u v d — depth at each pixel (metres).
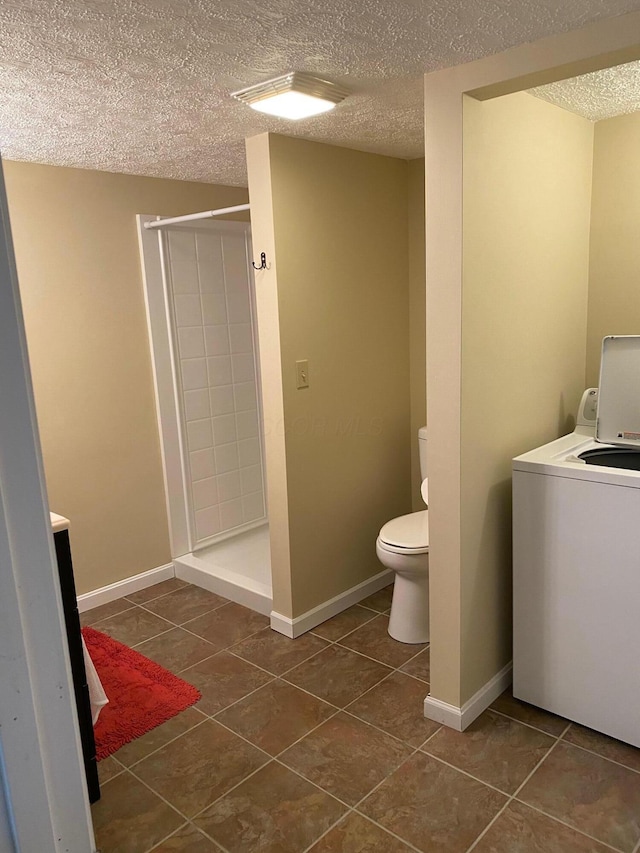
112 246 3.28
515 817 1.90
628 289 2.77
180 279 3.61
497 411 2.32
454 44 1.74
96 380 3.28
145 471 3.56
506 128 2.17
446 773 2.10
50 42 1.59
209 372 3.85
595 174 2.78
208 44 1.66
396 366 3.41
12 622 0.41
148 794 2.06
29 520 0.42
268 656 2.85
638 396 2.41
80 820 0.48
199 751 2.25
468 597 2.28
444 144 1.99
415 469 3.61
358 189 3.04
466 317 2.08
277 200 2.65
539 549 2.28
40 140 2.53
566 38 1.69
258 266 2.75
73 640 1.90
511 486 2.46
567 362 2.79
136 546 3.56
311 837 1.86
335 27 1.59
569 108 2.52
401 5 1.48
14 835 0.43
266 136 2.58
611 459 2.36
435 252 2.08
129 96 2.03
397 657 2.81
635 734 2.16
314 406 2.95
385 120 2.46
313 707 2.47
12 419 0.40
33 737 0.43
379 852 1.80
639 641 2.10
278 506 2.93
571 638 2.26
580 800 1.96
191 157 2.94
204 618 3.24
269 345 2.78
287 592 2.99
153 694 2.58
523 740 2.25
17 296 0.40
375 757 2.19
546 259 2.52
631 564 2.08
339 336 3.04
